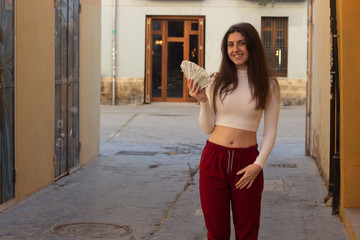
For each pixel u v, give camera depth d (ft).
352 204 19.01
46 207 21.77
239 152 11.91
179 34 70.44
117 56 70.23
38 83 24.25
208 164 12.07
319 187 25.66
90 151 32.96
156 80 71.77
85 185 26.14
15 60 21.75
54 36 26.09
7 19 20.95
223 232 12.25
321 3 29.17
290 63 69.72
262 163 11.86
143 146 39.73
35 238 17.70
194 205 22.38
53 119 26.22
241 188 11.93
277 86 12.16
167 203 22.75
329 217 20.16
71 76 28.96
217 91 12.01
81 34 30.45
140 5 69.51
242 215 12.10
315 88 32.89
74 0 29.09
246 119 11.94
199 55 70.08
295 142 41.86
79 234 18.24
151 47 70.54
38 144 24.47
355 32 18.35
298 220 19.85
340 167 19.81
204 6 69.31
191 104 70.64
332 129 20.80
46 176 25.62
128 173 29.48
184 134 46.14
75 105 29.78
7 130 21.13
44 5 24.72
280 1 68.74
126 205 22.35
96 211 21.31
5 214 20.58
